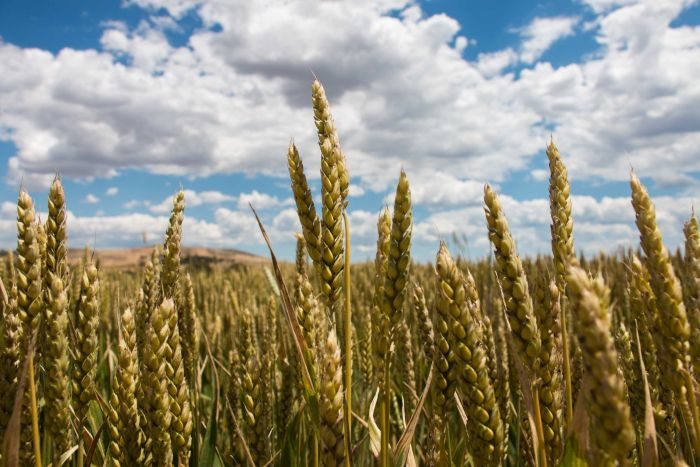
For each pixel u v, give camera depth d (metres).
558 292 0.30
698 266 0.29
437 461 0.31
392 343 0.30
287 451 0.45
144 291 0.48
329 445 0.27
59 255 0.35
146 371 0.31
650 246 0.28
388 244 0.32
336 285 0.32
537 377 0.29
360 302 1.02
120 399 0.33
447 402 0.30
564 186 0.31
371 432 0.37
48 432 0.34
